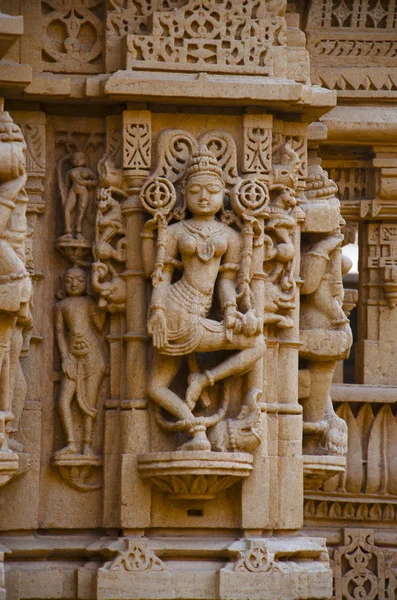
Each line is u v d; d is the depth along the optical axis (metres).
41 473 14.60
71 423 14.62
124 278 14.58
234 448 14.29
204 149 14.44
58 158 14.90
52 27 14.82
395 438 16.75
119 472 14.47
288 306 14.80
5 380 13.69
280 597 14.25
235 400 14.52
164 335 14.16
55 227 14.86
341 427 15.49
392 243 16.95
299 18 16.00
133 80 14.39
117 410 14.59
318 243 15.24
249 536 14.47
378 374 16.92
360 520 16.73
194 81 14.44
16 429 14.29
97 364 14.67
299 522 14.67
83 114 14.88
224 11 14.72
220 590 14.17
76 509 14.62
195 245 14.27
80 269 14.76
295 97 14.55
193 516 14.52
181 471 14.03
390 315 16.97
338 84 16.77
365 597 16.59
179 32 14.62
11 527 14.44
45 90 14.49
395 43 16.89
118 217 14.60
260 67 14.68
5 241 13.45
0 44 13.83
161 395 14.30
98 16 14.88
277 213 14.76
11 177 13.50
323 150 16.86
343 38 16.83
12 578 14.29
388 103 16.88
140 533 14.40
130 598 14.12
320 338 15.24
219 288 14.43
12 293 13.34
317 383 15.43
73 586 14.41
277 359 14.84
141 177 14.55
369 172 16.94
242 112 14.76
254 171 14.67
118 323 14.68
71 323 14.67
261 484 14.47
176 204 14.53
